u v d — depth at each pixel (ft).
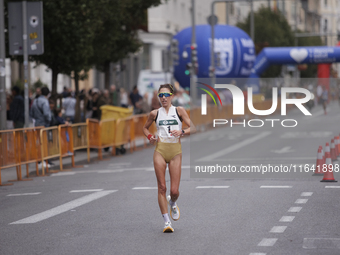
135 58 216.95
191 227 32.94
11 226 34.86
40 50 66.59
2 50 66.33
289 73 261.24
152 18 216.95
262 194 43.70
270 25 251.19
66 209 39.75
